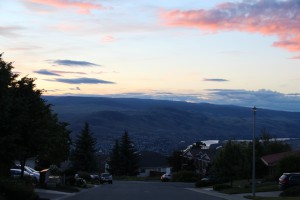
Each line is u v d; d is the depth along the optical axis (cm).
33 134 2612
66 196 3431
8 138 2094
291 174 4238
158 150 19162
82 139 9688
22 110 2275
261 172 6253
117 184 6719
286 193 3734
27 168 4278
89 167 9581
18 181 2831
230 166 5284
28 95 2711
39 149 2734
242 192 4331
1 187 2414
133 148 11275
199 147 12781
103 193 4009
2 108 2067
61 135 3997
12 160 2252
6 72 2123
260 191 4347
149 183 7400
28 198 2528
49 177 4422
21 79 2716
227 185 4928
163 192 4372
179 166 10569
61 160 4325
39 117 2767
